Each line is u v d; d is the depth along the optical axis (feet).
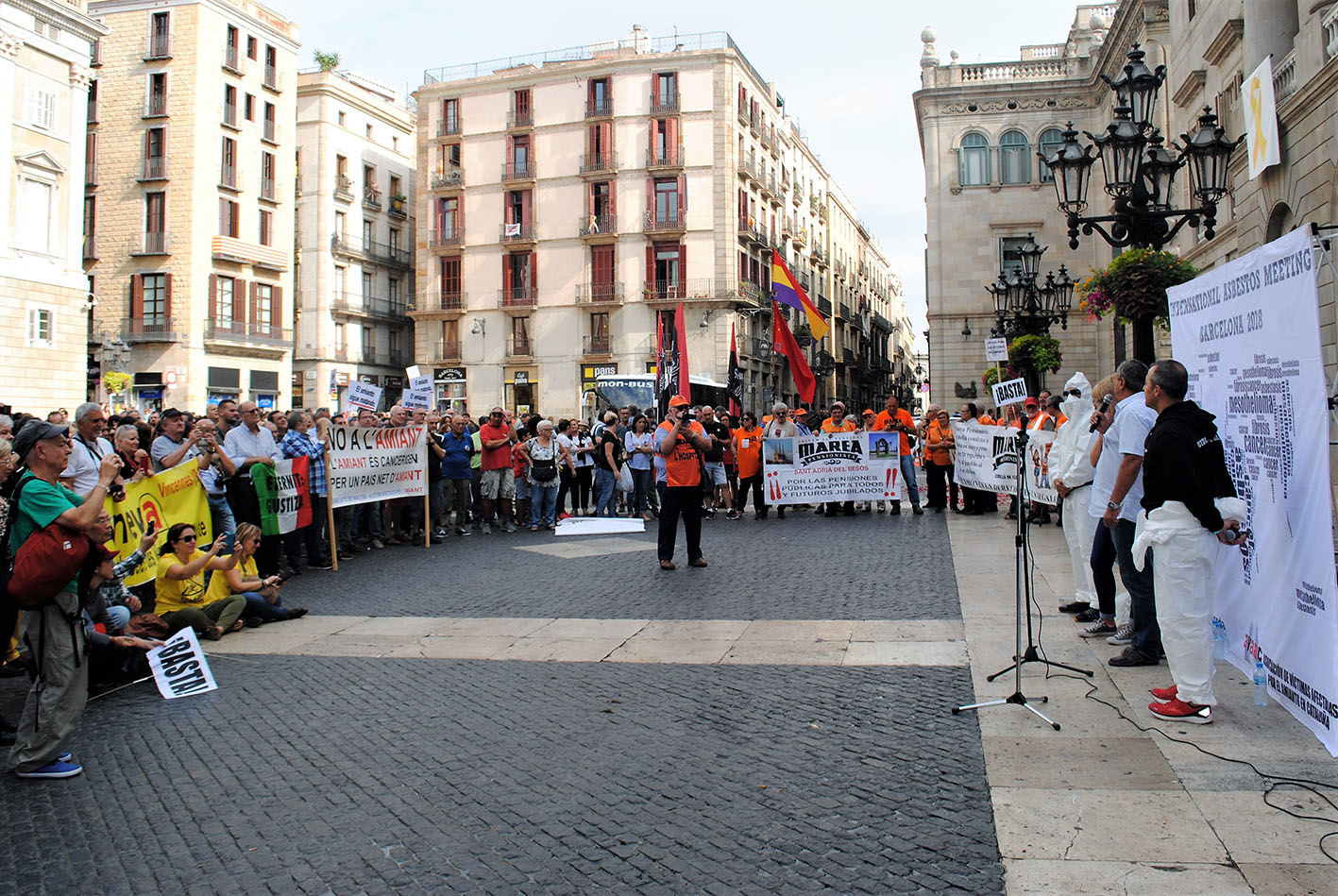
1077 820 12.84
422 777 15.16
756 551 39.52
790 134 204.13
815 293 222.69
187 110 142.31
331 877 11.90
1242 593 18.16
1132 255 34.19
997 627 24.17
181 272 141.59
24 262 102.53
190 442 27.40
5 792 14.98
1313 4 43.75
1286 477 15.93
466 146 170.50
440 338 172.45
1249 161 47.55
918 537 42.60
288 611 28.14
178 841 13.07
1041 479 42.91
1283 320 15.87
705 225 160.56
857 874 11.57
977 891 11.07
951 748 15.80
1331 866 11.34
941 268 123.85
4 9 98.84
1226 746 15.35
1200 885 11.00
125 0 143.54
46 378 104.88
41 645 15.48
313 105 174.09
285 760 16.15
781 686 19.80
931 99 123.95
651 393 107.24
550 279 165.89
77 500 16.14
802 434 55.57
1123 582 20.56
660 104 160.97
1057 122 120.67
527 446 52.90
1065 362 118.42
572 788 14.52
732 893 11.20
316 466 38.29
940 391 123.95
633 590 31.19
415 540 46.21
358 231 182.80
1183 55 70.13
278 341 156.87
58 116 106.73
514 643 24.35
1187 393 21.21
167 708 19.51
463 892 11.43
